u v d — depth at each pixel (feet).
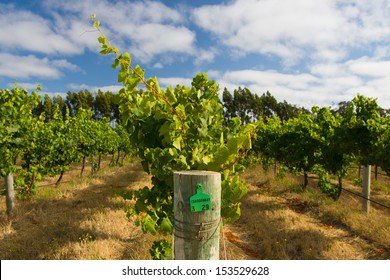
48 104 150.61
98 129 51.13
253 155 56.13
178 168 8.91
